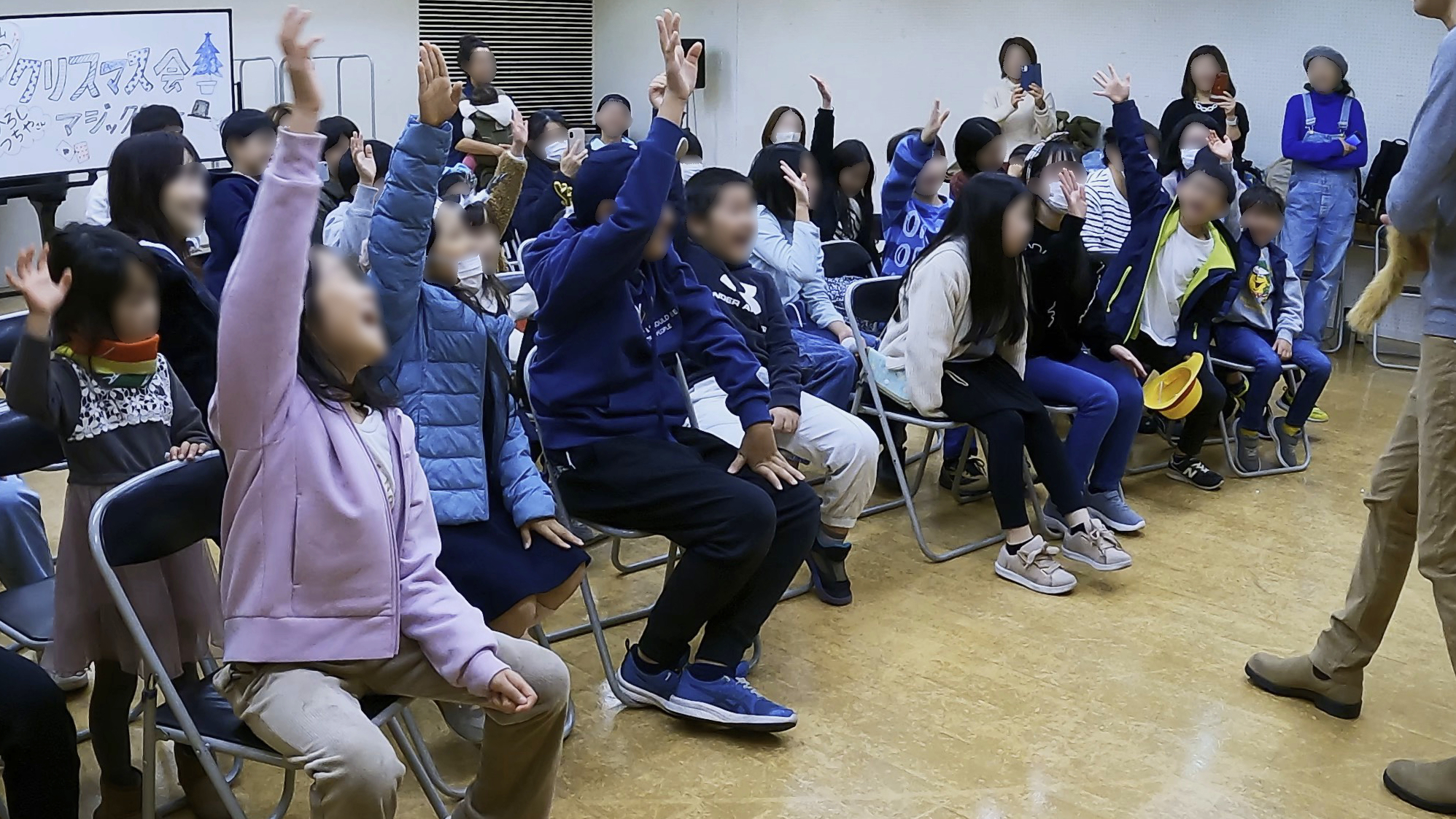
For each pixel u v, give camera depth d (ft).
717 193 10.00
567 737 8.43
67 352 6.72
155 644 6.82
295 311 5.49
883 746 8.39
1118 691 9.21
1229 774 8.15
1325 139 18.84
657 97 8.28
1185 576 11.39
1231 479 14.21
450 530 7.36
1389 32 19.72
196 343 7.47
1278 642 10.05
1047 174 12.18
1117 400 11.90
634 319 8.59
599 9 31.73
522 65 30.89
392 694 6.15
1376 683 9.45
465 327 7.37
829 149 15.80
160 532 6.09
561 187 13.07
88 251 6.57
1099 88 23.32
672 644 8.56
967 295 11.00
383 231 6.88
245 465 5.68
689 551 8.34
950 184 17.66
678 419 8.99
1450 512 7.49
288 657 5.73
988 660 9.66
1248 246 14.35
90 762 8.03
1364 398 17.53
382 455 6.01
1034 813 7.65
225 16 22.50
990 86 24.95
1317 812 7.76
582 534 11.80
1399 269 7.88
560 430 8.65
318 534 5.70
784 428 9.89
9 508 8.18
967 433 12.81
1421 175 7.22
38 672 6.10
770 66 28.78
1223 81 20.22
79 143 20.57
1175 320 13.48
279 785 7.80
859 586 11.07
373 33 27.43
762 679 9.29
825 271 13.46
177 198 7.72
